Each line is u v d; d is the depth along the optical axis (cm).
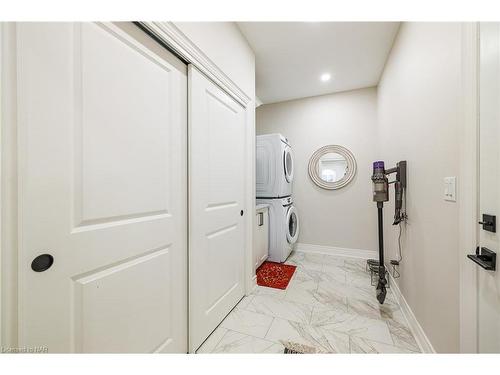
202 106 135
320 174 317
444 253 106
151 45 103
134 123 94
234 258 176
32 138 63
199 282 133
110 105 84
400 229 180
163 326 110
